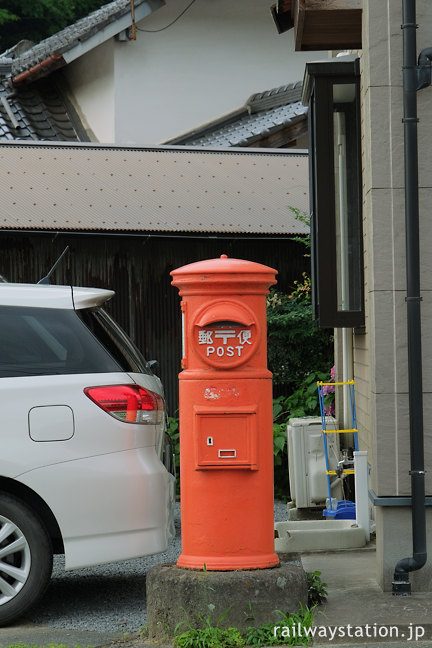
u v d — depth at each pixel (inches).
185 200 534.0
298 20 325.4
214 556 244.5
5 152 557.9
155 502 271.1
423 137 273.6
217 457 244.1
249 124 765.3
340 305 366.9
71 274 520.7
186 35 833.5
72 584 317.7
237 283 243.0
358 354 390.3
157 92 824.9
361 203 357.7
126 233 505.7
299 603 238.5
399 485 269.3
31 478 262.1
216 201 537.0
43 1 1148.5
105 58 821.9
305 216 526.9
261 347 247.6
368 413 346.3
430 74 269.1
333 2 313.1
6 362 269.7
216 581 235.9
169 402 531.8
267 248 542.0
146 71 821.9
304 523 360.5
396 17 274.1
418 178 272.7
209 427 244.4
